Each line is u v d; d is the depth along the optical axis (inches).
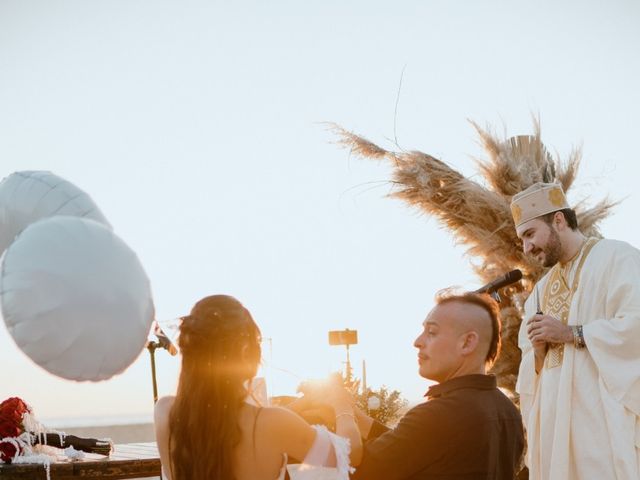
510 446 100.6
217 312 85.5
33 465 152.9
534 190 156.8
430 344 101.9
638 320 142.8
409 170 202.1
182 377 85.6
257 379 95.3
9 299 86.3
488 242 198.2
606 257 151.3
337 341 220.8
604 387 145.2
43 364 87.0
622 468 141.5
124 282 89.0
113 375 90.1
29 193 115.1
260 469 84.1
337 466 86.7
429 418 95.9
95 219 116.3
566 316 155.2
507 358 197.8
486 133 207.0
